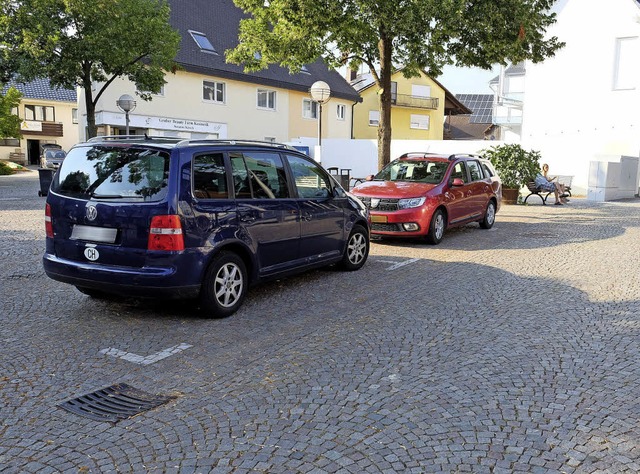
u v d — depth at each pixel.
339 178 20.19
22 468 3.20
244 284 6.30
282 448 3.40
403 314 6.23
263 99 35.88
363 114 51.50
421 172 11.89
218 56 32.91
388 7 13.23
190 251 5.57
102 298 6.70
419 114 54.31
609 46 25.64
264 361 4.81
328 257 7.74
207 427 3.67
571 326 5.82
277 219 6.68
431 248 10.66
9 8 18.78
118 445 3.45
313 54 15.67
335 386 4.30
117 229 5.63
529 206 19.52
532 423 3.71
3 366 4.67
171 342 5.27
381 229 10.70
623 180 23.42
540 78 27.38
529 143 26.34
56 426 3.69
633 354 5.00
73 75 19.97
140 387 4.29
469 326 5.80
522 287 7.52
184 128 30.73
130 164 5.75
